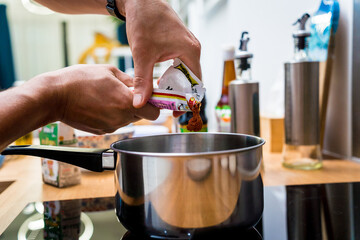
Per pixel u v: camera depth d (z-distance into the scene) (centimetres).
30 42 482
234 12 175
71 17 477
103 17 477
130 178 37
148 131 117
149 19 47
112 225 48
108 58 323
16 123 44
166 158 34
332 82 89
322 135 87
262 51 138
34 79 48
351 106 82
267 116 105
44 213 54
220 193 35
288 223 46
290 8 109
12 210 57
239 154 36
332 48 82
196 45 51
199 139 53
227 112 94
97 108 51
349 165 79
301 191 60
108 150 43
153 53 49
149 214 36
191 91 51
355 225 44
